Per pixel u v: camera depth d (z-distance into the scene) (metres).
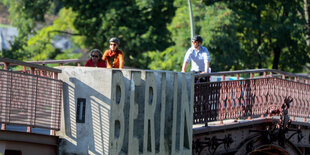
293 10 99.81
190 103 36.69
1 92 27.52
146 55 103.81
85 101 30.34
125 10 104.06
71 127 30.62
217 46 92.62
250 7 99.00
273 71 46.84
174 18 98.06
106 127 29.61
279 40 103.56
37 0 114.50
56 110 30.59
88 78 30.34
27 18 115.31
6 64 27.81
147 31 104.12
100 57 36.50
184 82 35.81
